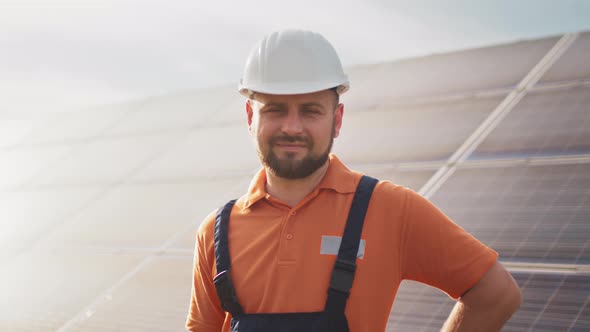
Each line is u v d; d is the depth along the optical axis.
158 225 7.31
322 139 2.27
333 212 2.32
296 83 2.32
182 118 11.16
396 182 6.16
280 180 2.40
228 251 2.42
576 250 4.33
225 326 2.52
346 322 2.17
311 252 2.28
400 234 2.26
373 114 8.30
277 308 2.25
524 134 6.20
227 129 9.74
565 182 5.14
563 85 6.98
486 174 5.71
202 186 7.94
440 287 2.31
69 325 5.70
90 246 7.46
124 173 9.66
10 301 6.64
